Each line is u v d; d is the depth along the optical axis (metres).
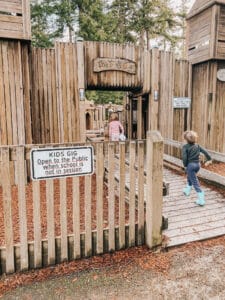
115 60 7.44
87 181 3.20
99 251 3.37
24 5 5.72
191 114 9.01
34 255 3.06
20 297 2.64
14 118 5.98
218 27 7.75
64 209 3.12
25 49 6.02
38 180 2.96
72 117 7.19
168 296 2.66
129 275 2.99
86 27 19.47
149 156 3.37
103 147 3.22
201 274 3.01
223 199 5.25
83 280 2.90
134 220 3.52
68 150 3.05
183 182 6.38
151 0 21.81
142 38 22.45
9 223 2.90
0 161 2.82
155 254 3.41
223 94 8.48
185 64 8.59
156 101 8.09
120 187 3.37
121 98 21.59
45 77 6.95
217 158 5.89
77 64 7.06
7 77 5.83
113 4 22.03
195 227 4.04
